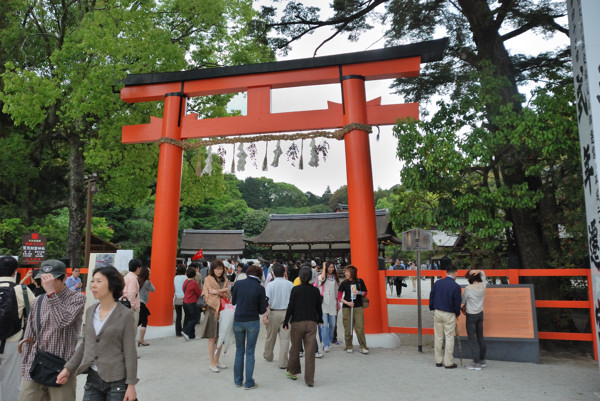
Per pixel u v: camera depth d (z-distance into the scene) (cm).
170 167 934
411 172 769
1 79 1478
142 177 1536
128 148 1356
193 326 852
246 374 514
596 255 468
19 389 398
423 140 759
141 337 782
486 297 691
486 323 682
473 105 792
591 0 468
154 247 907
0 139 1464
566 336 684
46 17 1495
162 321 883
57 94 1098
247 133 908
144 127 984
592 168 467
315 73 888
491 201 741
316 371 602
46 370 310
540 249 823
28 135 1623
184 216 4250
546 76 884
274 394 493
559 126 653
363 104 855
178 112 954
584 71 473
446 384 532
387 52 848
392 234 2803
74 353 314
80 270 979
